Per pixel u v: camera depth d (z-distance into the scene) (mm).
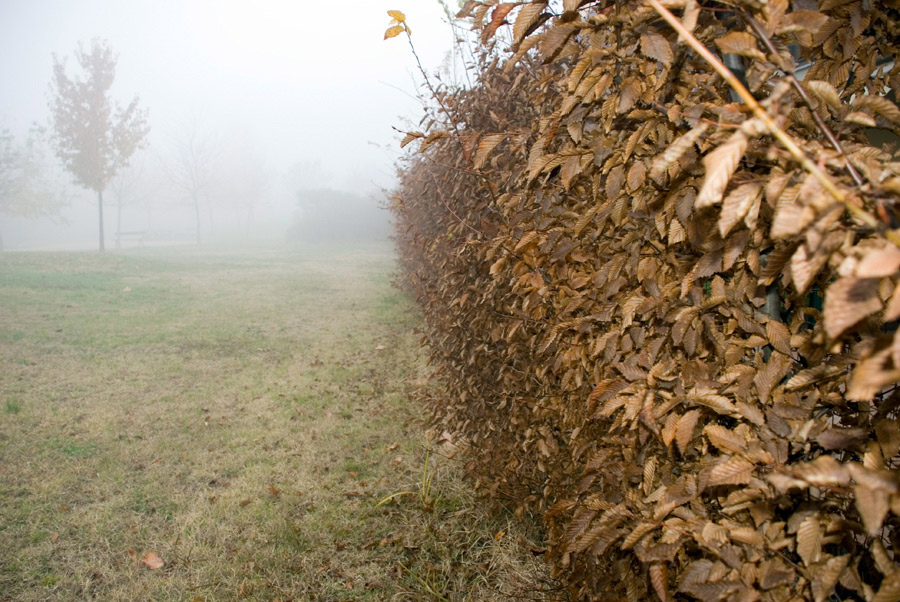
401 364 6539
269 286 13016
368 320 9039
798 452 1080
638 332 1436
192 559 3047
